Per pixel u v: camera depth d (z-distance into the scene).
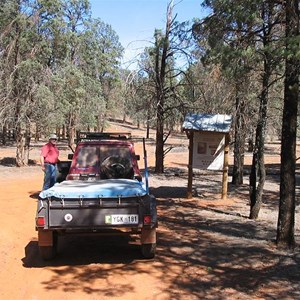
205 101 18.38
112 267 7.07
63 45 26.77
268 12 8.84
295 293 5.82
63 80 25.84
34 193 15.27
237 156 18.58
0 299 5.65
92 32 41.38
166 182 19.30
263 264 7.12
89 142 9.37
